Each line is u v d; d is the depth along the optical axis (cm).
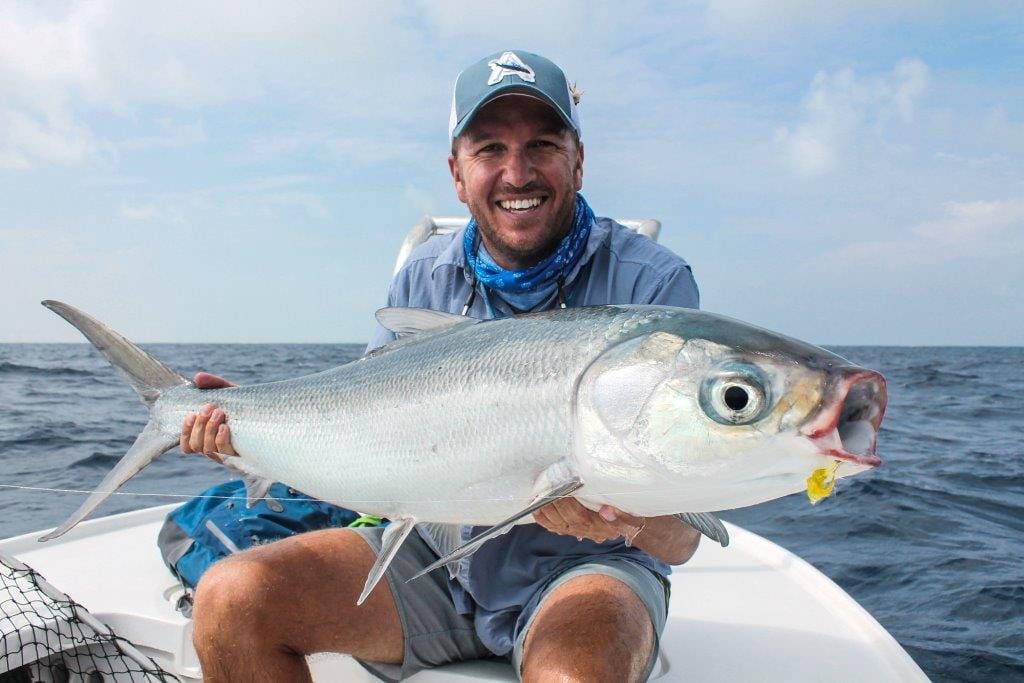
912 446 421
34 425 405
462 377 98
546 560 114
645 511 92
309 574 107
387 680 115
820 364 83
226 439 115
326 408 108
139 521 174
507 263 124
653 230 161
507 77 117
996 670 145
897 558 207
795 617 132
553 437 93
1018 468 337
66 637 110
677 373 86
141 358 122
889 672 115
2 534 199
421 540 119
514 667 114
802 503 264
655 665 117
